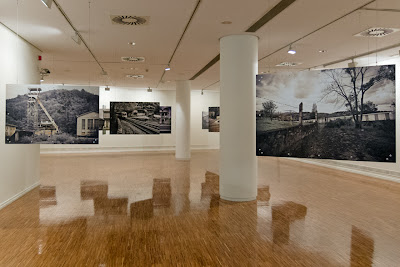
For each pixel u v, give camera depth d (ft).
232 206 27.27
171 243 18.92
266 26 26.68
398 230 21.22
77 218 23.70
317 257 16.96
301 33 28.73
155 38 30.83
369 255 17.22
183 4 22.09
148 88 74.95
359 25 26.53
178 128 62.34
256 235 20.30
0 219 23.40
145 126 60.80
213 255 17.21
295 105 24.72
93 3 21.84
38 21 25.67
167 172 45.91
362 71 22.34
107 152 76.54
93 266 15.78
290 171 47.75
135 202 28.48
